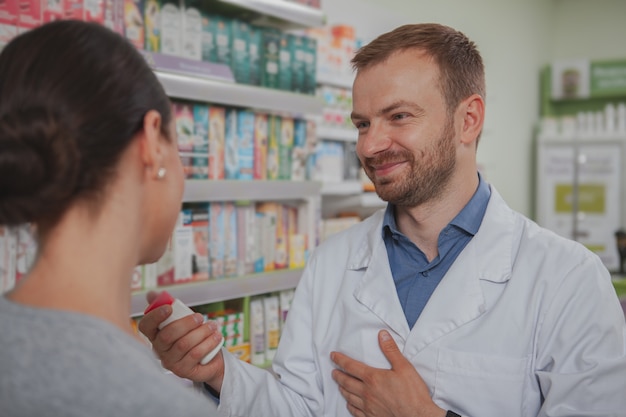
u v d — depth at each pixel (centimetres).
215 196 223
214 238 238
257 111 257
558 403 124
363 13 418
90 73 69
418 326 138
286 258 271
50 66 68
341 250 164
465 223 143
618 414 120
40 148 66
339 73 343
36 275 71
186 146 226
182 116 224
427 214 143
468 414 131
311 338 160
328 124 341
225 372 140
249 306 254
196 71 220
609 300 131
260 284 248
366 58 139
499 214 148
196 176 230
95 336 65
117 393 62
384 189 138
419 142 133
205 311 249
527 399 132
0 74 70
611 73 715
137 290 206
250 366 151
